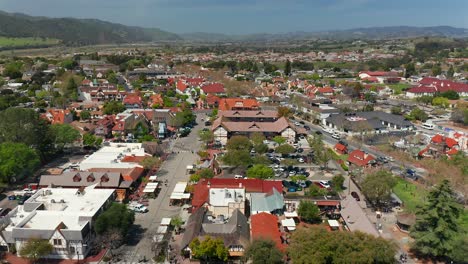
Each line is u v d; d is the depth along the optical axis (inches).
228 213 4800.7
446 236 3897.6
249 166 6402.6
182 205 5251.0
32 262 3919.8
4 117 6555.1
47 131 6973.4
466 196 5428.2
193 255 3959.2
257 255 3592.5
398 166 6771.7
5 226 4313.5
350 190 5728.3
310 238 3698.3
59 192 4933.6
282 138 7682.1
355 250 3570.4
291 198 5128.0
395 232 4566.9
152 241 4323.3
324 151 6934.1
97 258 4018.2
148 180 5984.3
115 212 4281.5
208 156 6943.9
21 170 5772.6
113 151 6835.6
